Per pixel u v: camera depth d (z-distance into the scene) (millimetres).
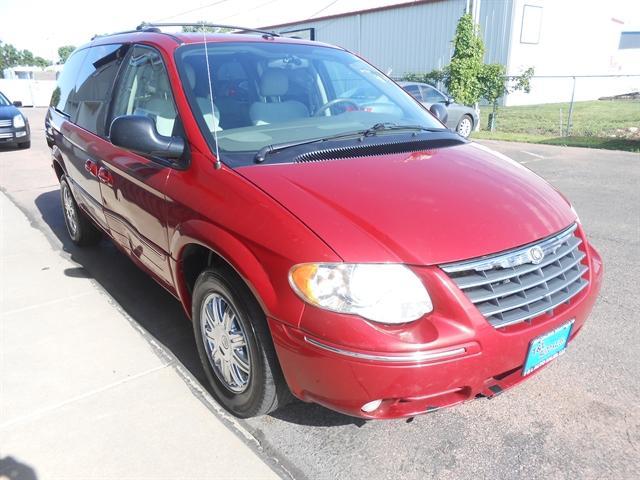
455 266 2104
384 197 2344
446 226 2217
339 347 2021
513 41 20844
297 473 2352
